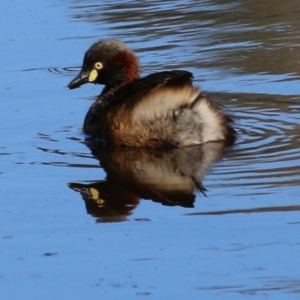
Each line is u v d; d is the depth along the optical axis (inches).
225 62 706.2
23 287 354.6
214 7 894.4
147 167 482.0
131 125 514.9
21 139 543.8
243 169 470.0
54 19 865.5
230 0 916.0
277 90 624.1
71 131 558.6
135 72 586.2
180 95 505.0
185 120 506.6
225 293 342.6
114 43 583.5
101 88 658.2
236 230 395.9
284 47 737.0
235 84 644.1
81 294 346.6
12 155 513.3
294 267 360.8
